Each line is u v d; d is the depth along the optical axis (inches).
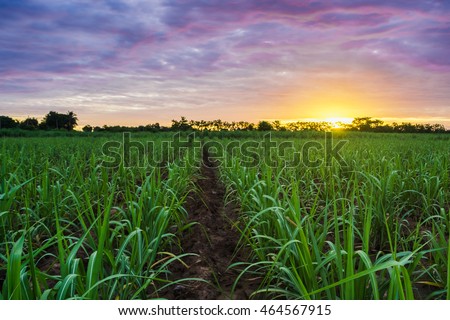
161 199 218.1
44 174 217.6
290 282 139.3
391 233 204.2
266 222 184.9
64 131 1856.5
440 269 151.0
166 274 169.9
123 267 138.7
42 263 184.7
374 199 208.5
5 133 1627.7
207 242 216.7
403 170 305.6
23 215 210.4
